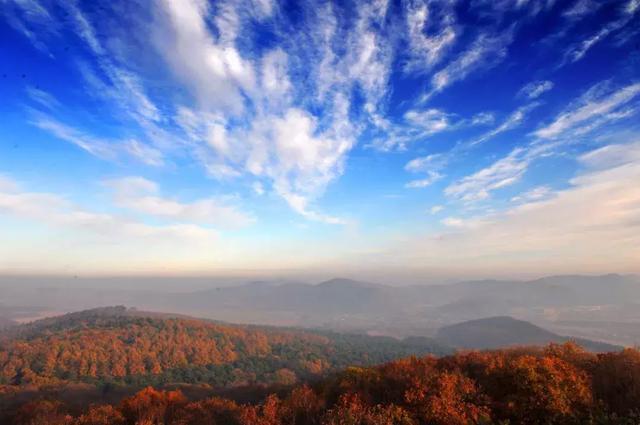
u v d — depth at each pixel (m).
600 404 17.11
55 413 45.28
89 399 70.31
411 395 22.47
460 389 22.09
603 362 21.48
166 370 112.94
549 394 18.09
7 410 52.00
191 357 128.38
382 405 23.22
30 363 104.19
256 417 28.59
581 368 21.72
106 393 77.19
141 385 91.00
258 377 111.25
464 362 29.19
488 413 18.89
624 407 16.58
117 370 105.00
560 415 17.02
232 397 50.06
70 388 80.38
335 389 30.58
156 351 126.31
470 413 19.25
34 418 44.81
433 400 20.80
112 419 36.75
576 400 17.64
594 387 18.89
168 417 35.56
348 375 31.89
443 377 24.14
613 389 18.39
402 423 20.05
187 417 33.88
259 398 46.03
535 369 20.89
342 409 22.94
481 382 23.12
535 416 17.77
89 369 103.75
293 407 28.67
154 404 38.66
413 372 29.19
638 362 19.92
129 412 37.91
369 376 30.75
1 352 109.50
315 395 30.16
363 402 24.53
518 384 20.19
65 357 107.88
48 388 80.31
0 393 74.12
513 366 21.98
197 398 54.19
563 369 20.77
